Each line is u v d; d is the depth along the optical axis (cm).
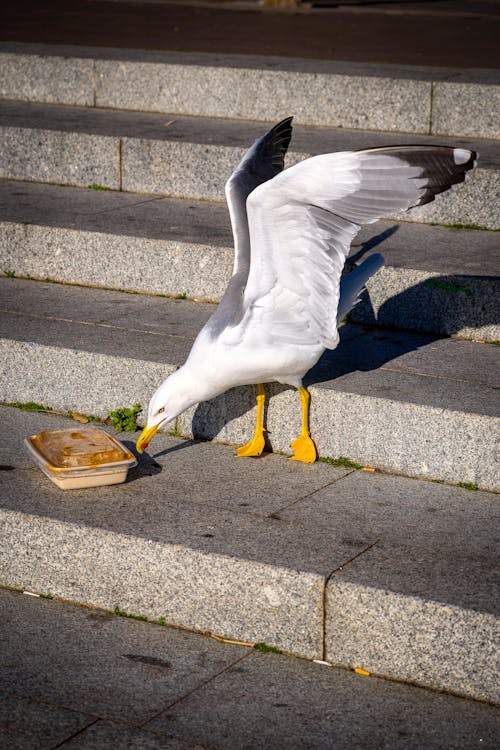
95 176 820
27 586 497
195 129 841
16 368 616
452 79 830
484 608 408
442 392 540
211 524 480
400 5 1571
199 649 449
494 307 611
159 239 683
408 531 473
